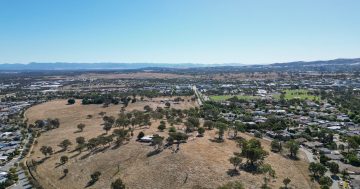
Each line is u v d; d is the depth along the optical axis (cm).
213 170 15725
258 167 16300
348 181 15375
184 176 15362
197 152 18125
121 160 18512
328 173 16438
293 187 14262
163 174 15862
